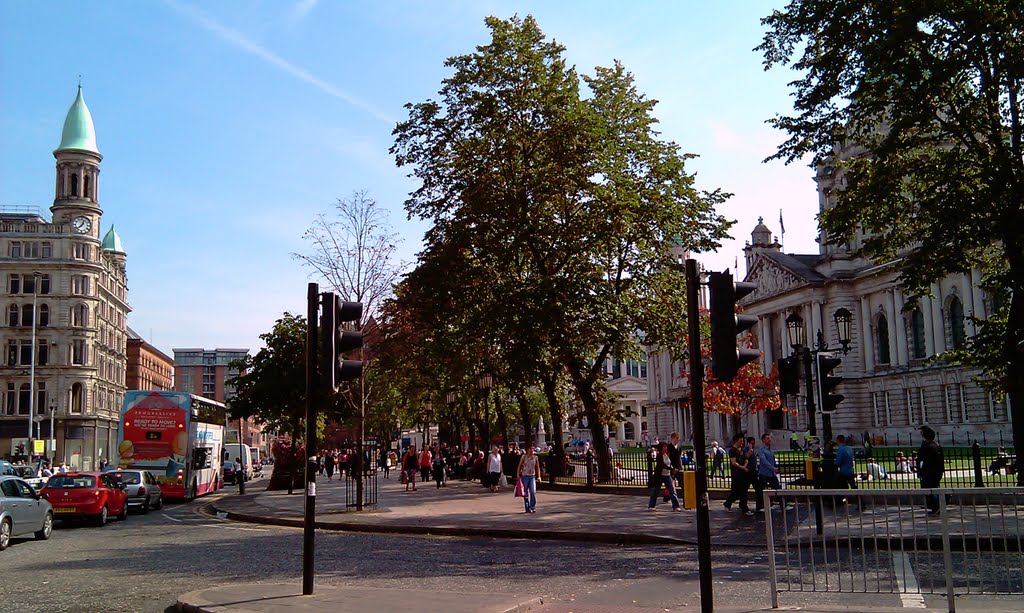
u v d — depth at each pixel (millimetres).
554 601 10664
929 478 19188
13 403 86875
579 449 83250
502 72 31234
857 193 23406
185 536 20859
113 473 30562
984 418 70000
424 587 11906
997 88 20969
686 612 9812
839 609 9469
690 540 16656
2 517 17922
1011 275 20547
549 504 26703
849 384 84375
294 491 42125
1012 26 19969
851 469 20156
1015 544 9445
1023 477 21406
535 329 28438
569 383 45688
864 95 22031
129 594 11594
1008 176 19891
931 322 75625
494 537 19266
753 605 9992
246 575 13344
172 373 148500
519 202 30547
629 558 14742
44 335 88375
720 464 34031
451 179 32281
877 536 9820
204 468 43031
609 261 33031
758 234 102688
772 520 10648
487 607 9609
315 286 11258
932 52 21625
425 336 37031
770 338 96250
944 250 21281
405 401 57531
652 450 29969
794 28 23453
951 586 9242
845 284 85688
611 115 33188
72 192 94438
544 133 30531
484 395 42781
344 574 13328
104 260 101000
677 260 34250
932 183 22891
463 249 31766
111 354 101000
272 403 43719
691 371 9195
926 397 76250
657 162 33219
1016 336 21750
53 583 12711
